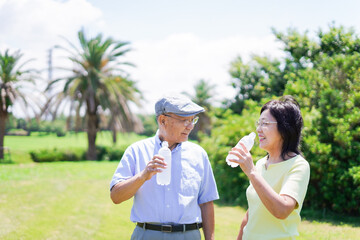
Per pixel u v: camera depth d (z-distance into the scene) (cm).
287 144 240
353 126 838
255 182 220
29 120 2720
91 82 2606
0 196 995
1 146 2616
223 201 998
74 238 613
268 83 1274
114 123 2781
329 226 715
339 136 802
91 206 886
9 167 1925
